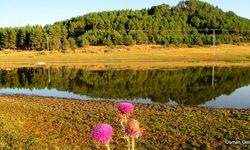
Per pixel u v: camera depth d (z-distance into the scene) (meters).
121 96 46.56
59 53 150.38
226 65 95.00
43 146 20.41
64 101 40.78
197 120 29.27
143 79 65.56
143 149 21.98
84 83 62.00
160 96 45.94
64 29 198.12
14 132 23.02
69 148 21.05
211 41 195.50
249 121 28.72
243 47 187.50
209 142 23.27
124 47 175.62
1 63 111.69
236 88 52.31
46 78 70.94
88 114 32.25
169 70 82.06
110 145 22.27
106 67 93.50
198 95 46.12
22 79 69.75
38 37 169.00
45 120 29.16
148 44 187.75
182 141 23.56
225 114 31.62
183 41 192.00
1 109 31.66
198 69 83.88
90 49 167.12
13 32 169.50
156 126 27.27
